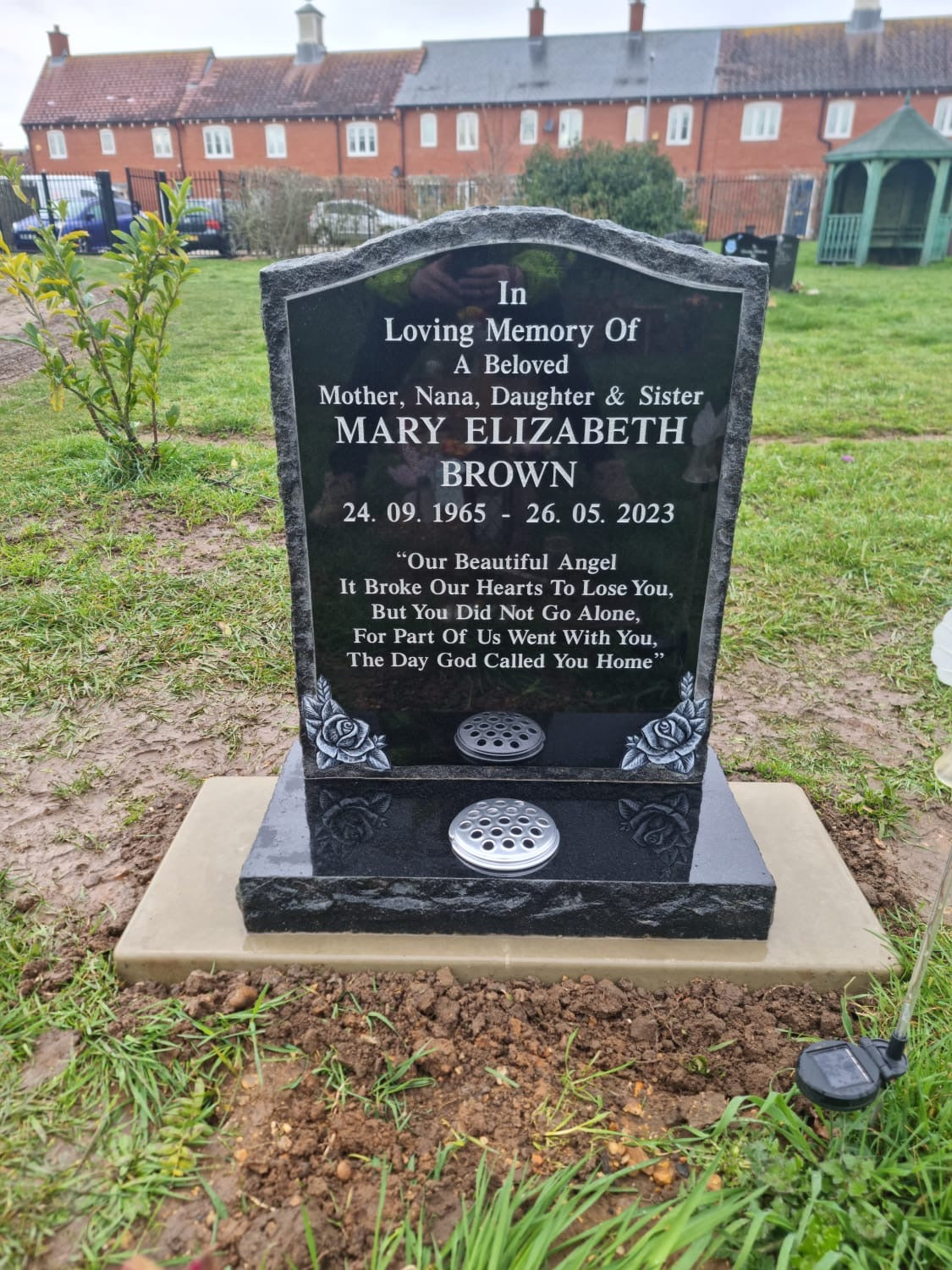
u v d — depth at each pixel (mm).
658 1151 1915
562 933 2424
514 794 2748
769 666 3977
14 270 5051
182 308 13531
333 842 2506
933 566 4785
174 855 2672
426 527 2553
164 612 4203
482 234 2264
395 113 39219
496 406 2424
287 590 4430
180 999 2240
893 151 19484
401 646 2691
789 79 37406
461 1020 2221
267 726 3488
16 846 2803
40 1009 2193
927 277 18688
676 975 2328
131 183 23203
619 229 2273
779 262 16375
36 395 8344
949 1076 1960
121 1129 1938
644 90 38031
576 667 2715
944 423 7832
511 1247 1659
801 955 2359
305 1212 1721
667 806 2703
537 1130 1956
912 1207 1750
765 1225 1718
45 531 4938
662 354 2369
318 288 2312
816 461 6598
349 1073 2072
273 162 40906
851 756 3342
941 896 1764
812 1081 1812
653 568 2600
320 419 2439
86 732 3404
